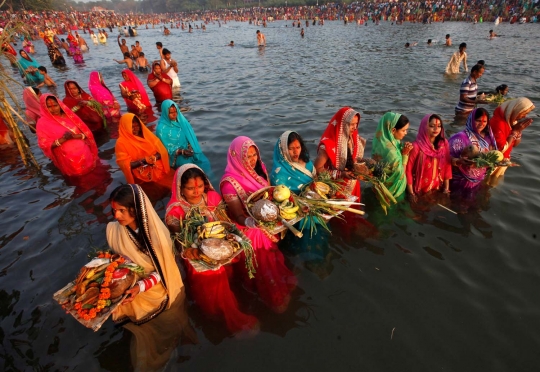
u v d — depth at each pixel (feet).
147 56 74.13
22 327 10.39
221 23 234.79
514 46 65.62
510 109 17.28
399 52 64.64
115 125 29.91
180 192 11.95
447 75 43.78
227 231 11.04
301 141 14.64
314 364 9.23
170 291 10.48
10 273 12.55
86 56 75.77
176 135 21.26
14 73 52.44
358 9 187.73
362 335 10.02
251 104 33.96
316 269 12.48
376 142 16.62
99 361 9.40
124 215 9.48
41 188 19.02
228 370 9.11
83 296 8.95
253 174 13.24
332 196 14.73
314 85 41.27
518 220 14.89
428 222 14.94
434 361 9.25
